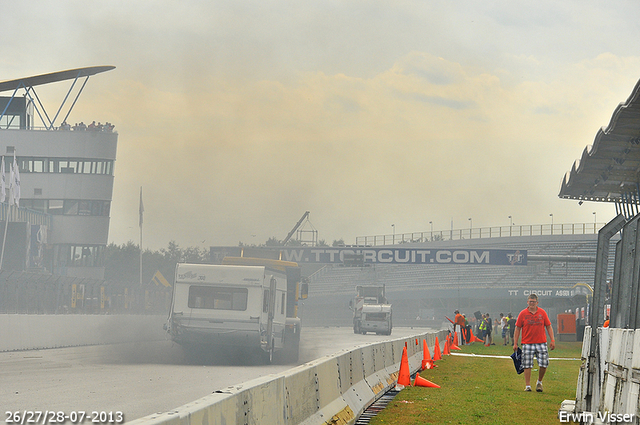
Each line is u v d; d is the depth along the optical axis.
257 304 41.75
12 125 148.00
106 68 146.88
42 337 51.03
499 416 21.44
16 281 53.88
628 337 15.30
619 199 27.64
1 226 115.75
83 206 146.38
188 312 41.69
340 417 18.44
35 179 145.50
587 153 24.11
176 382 29.20
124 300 74.88
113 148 148.62
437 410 22.59
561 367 44.97
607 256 21.36
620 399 15.71
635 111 20.33
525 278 199.75
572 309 112.62
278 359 48.62
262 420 12.08
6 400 22.34
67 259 145.38
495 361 50.25
